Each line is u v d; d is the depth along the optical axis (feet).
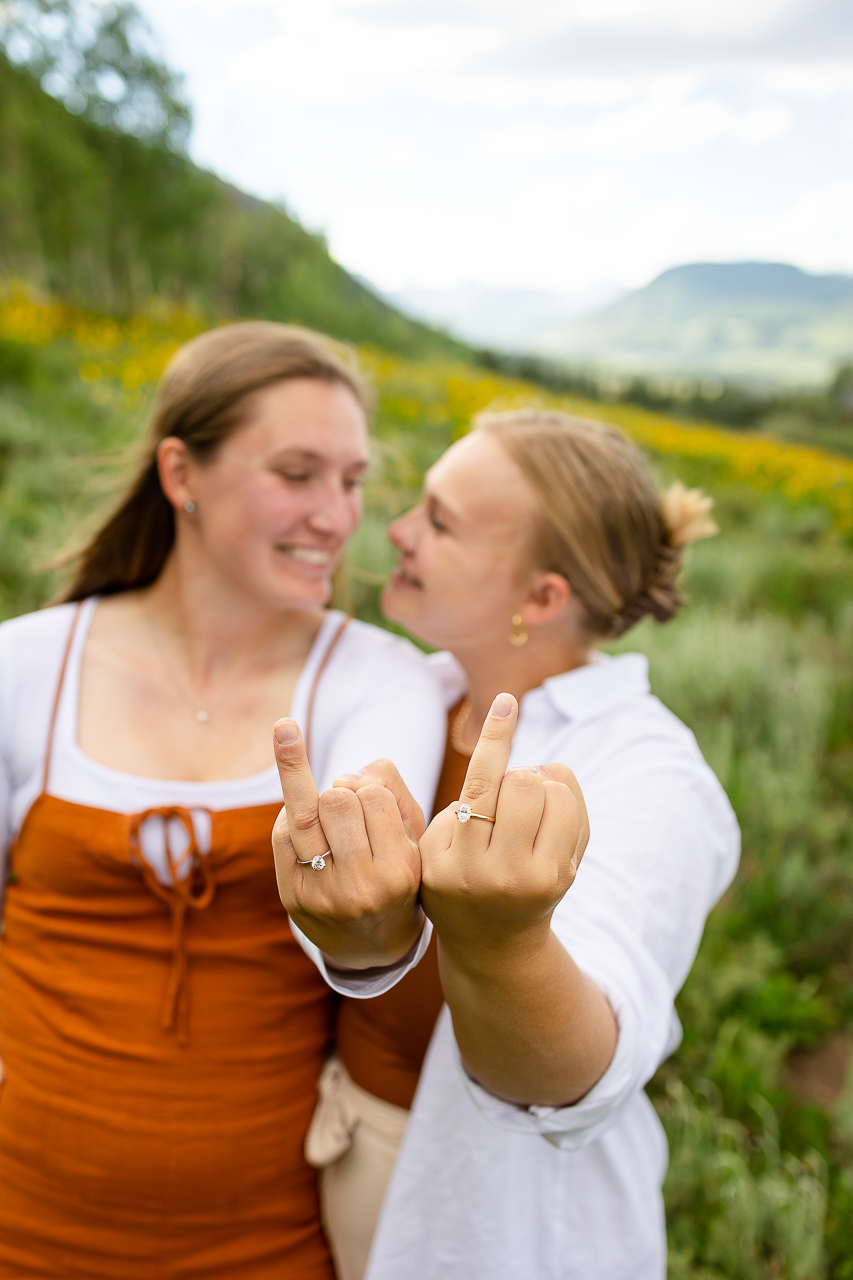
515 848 2.00
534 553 4.06
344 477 4.22
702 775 3.62
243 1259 3.82
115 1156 3.70
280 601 4.00
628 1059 2.58
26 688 4.07
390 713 3.94
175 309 80.48
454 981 2.34
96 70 95.81
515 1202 3.33
